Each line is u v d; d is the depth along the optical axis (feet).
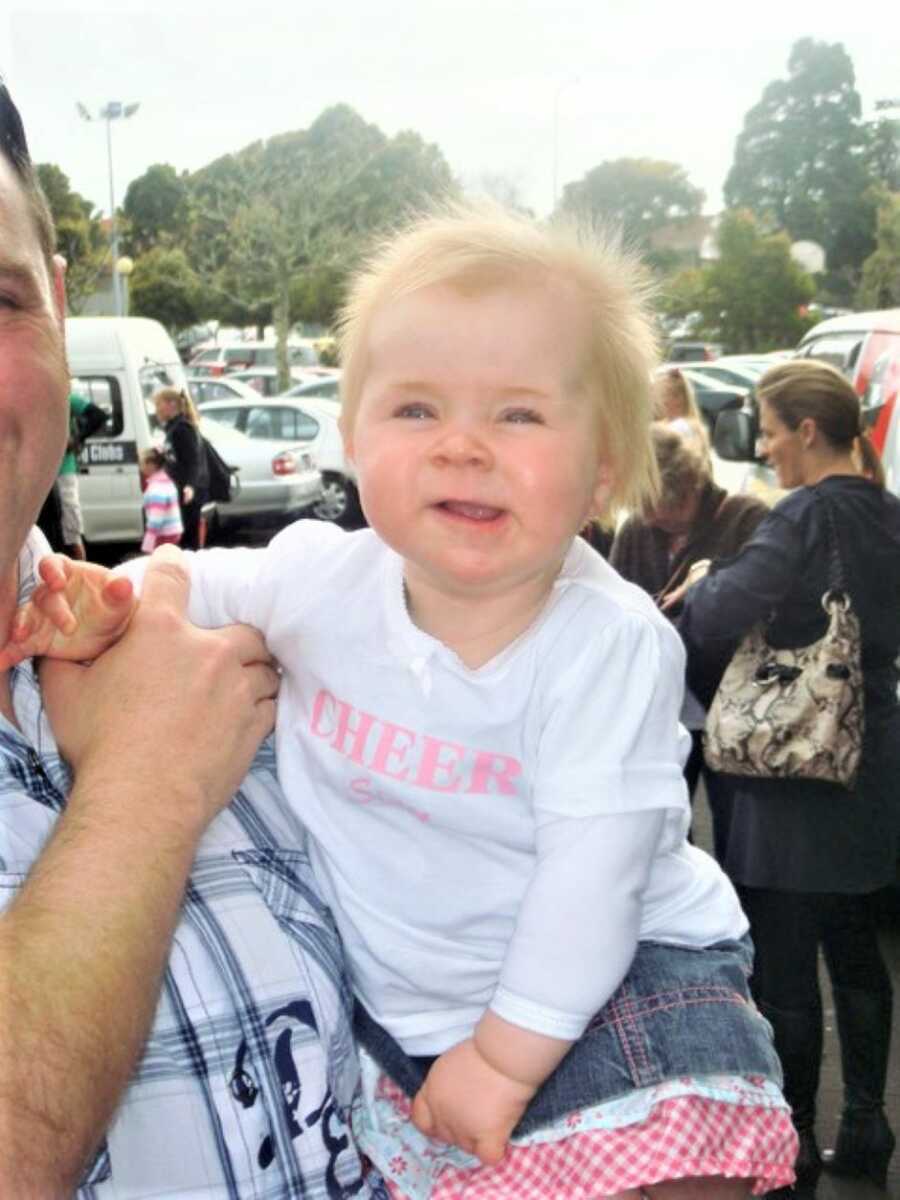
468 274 3.98
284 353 92.27
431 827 4.20
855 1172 9.86
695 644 9.66
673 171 104.73
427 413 3.97
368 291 4.25
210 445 39.24
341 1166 3.97
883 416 13.14
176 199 101.65
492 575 3.88
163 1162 3.59
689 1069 4.12
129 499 39.86
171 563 4.69
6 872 3.59
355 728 4.24
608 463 4.23
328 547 4.49
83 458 39.47
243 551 4.88
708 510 11.87
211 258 100.53
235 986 3.86
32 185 4.18
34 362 4.02
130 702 3.99
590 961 3.97
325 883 4.40
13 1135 2.86
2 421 3.95
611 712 4.05
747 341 99.96
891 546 9.36
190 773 3.85
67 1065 3.01
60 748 4.02
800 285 98.78
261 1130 3.78
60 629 4.08
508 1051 4.00
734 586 9.38
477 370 3.89
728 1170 4.04
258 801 4.42
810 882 9.32
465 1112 4.06
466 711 4.10
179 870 3.60
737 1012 4.30
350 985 4.45
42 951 3.16
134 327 41.75
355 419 4.19
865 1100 9.93
